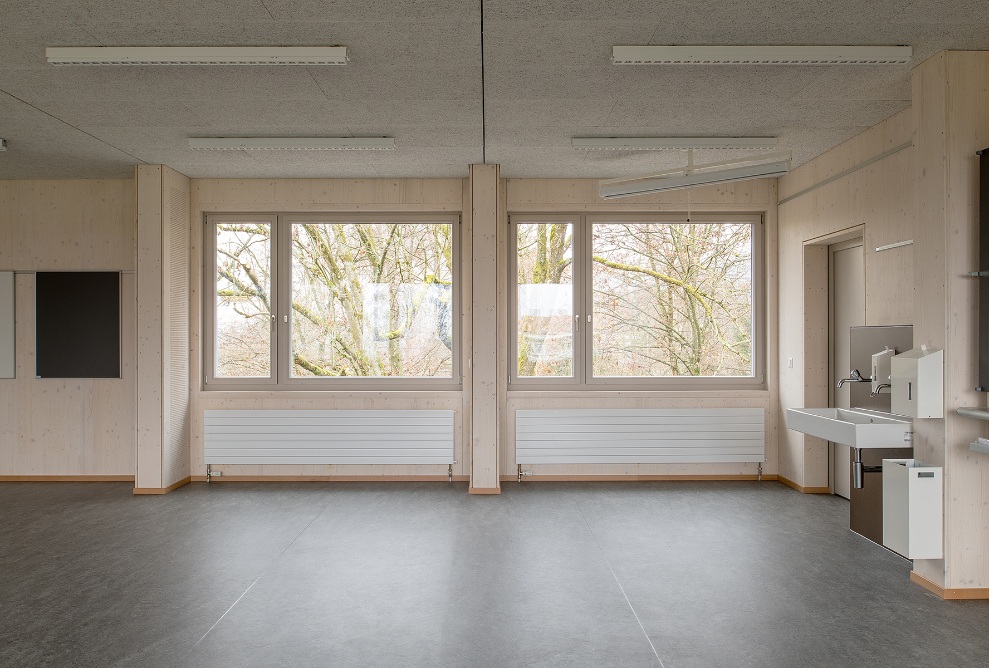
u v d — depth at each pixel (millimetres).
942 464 3348
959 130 3350
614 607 3211
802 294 5609
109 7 2910
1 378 6148
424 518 4820
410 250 6242
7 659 2695
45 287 6156
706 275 6254
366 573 3680
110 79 3758
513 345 6223
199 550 4090
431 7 2922
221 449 6027
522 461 6004
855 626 3002
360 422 6016
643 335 6223
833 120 4492
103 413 6133
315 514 4938
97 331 6133
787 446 5898
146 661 2672
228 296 6238
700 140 4918
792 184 5801
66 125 4605
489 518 4816
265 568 3764
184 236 5988
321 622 3037
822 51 3330
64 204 6148
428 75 3719
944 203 3342
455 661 2666
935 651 2758
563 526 4609
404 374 6246
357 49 3369
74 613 3148
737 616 3107
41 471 6148
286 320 6199
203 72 3658
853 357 4785
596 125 4637
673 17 3033
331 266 6250
